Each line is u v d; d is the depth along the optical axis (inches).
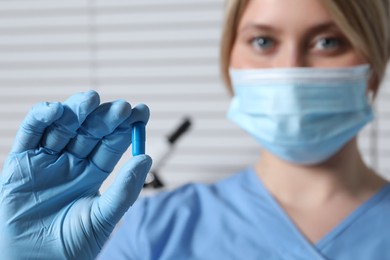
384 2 46.9
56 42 73.5
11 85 75.0
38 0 73.6
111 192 32.3
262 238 47.9
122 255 50.1
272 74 45.6
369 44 45.4
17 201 33.5
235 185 52.9
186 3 70.4
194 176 71.5
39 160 33.4
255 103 47.0
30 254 33.2
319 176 48.9
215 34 70.2
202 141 71.2
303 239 46.9
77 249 32.9
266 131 46.9
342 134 46.3
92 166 34.1
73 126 32.9
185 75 71.0
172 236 49.7
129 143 33.9
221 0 69.7
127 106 32.0
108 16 72.0
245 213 50.1
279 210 49.1
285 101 45.3
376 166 68.1
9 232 33.4
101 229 32.7
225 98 70.4
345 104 45.6
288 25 44.1
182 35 70.8
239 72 48.3
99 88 72.9
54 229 33.5
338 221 47.6
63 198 34.3
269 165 51.5
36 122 32.5
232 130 70.5
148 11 71.2
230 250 47.7
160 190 71.4
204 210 51.3
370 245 45.9
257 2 45.3
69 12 72.9
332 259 45.7
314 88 45.0
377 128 67.7
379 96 67.2
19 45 74.4
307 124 45.4
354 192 48.9
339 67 45.4
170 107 71.4
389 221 47.0
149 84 71.7
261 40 46.1
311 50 45.7
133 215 52.1
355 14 44.4
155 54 71.4
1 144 75.8
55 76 73.9
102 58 72.5
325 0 42.8
